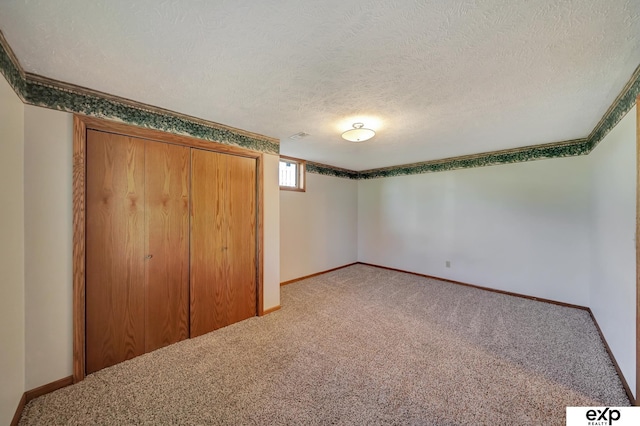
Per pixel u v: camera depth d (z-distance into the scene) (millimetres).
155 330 2336
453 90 1926
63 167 1832
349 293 3934
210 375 1992
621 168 2068
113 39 1349
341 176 5566
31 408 1649
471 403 1698
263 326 2824
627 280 1920
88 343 1983
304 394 1787
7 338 1474
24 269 1680
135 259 2213
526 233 3707
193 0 1087
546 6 1126
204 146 2619
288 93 1987
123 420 1575
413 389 1833
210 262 2707
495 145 3574
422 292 3973
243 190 2986
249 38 1352
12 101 1519
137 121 2178
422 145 3578
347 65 1606
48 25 1234
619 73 1672
